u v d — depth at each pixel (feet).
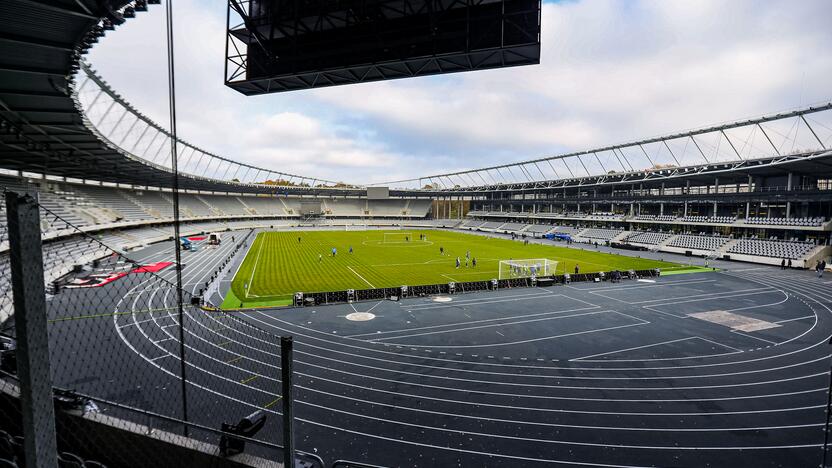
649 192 246.88
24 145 80.59
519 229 313.32
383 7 33.45
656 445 37.40
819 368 54.85
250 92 38.45
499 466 34.24
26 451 9.42
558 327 72.38
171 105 24.32
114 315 70.03
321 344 62.08
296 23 34.17
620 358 57.98
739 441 38.09
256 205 356.38
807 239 157.69
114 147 88.53
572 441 37.91
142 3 29.66
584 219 270.46
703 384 49.88
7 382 20.94
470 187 368.48
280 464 20.52
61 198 144.36
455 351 60.13
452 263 145.18
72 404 21.36
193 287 96.99
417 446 36.70
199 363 51.52
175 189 24.12
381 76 37.29
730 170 168.45
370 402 44.42
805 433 39.45
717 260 166.81
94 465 20.29
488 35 31.99
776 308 86.94
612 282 115.44
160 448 20.42
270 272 121.49
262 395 43.93
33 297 9.15
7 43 34.19
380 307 84.79
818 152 138.41
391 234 287.28
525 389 48.16
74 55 37.24
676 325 74.08
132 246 159.22
